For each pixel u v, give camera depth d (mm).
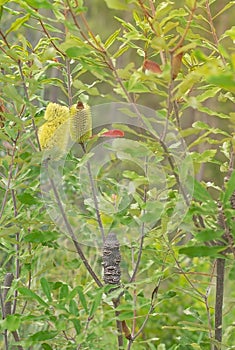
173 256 3387
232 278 3223
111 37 3229
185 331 4320
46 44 3598
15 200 3637
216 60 3008
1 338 4215
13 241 3445
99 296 3035
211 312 5336
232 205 3242
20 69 3283
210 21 3328
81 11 2824
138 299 3678
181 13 3043
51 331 3105
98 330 2967
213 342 3330
